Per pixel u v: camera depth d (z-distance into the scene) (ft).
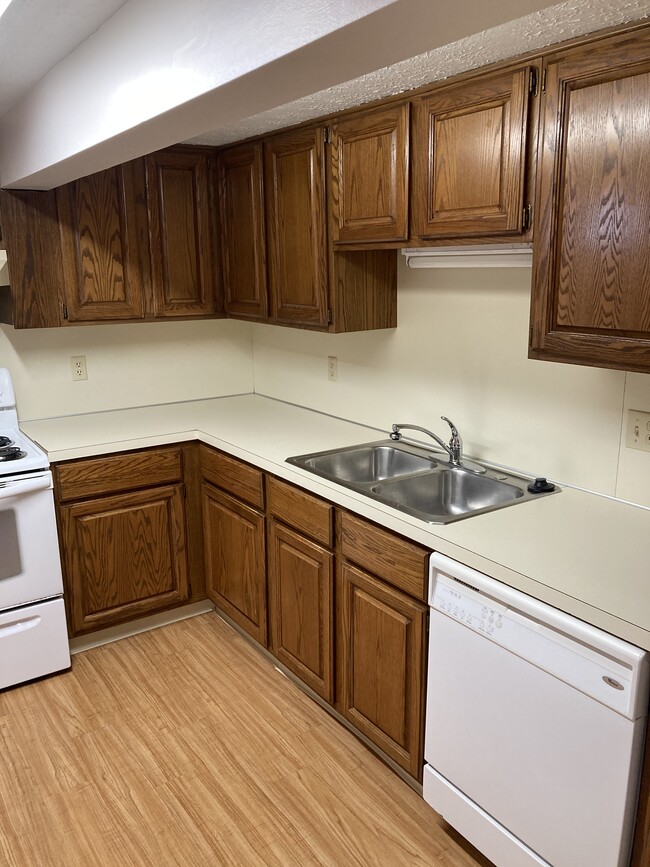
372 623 7.06
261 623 9.17
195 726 8.14
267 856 6.37
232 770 7.43
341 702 7.88
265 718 8.27
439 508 7.95
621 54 4.89
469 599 5.70
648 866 4.71
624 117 4.92
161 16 4.68
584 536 5.92
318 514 7.60
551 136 5.46
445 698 6.14
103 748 7.80
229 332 12.16
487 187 6.15
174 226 10.20
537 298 5.82
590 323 5.44
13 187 8.86
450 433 8.48
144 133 5.47
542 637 5.09
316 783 7.24
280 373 11.75
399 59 3.79
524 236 5.92
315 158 8.20
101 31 5.51
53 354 10.61
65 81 6.40
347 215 7.88
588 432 6.89
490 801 5.81
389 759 7.41
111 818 6.82
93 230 9.60
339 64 3.83
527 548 5.67
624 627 4.54
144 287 10.15
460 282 7.98
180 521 10.13
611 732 4.68
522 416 7.54
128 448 9.39
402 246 7.23
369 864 6.28
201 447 10.00
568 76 5.26
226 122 5.19
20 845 6.53
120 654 9.66
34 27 5.42
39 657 8.97
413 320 8.72
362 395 9.87
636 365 5.17
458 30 3.34
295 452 8.55
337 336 10.16
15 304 9.27
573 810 5.06
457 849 6.43
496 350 7.70
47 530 8.77
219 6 4.10
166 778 7.33
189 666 9.36
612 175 5.07
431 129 6.61
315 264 8.55
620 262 5.13
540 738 5.23
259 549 8.87
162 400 11.72
